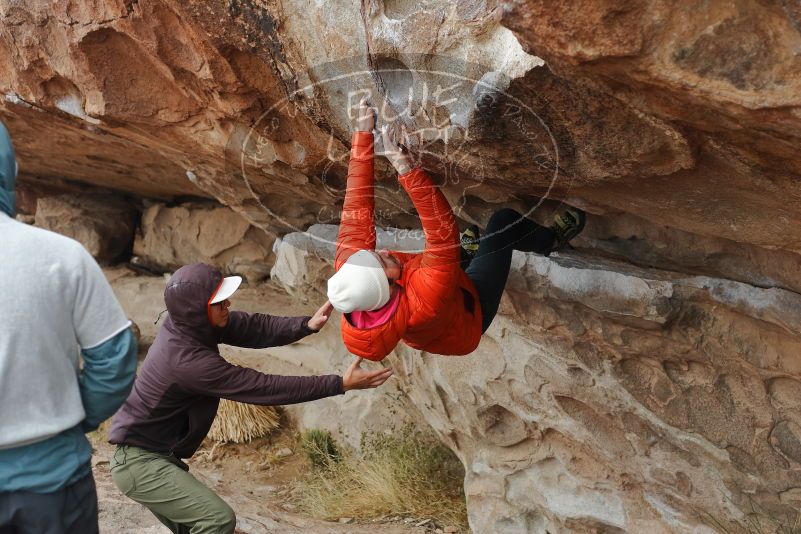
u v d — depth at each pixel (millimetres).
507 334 3979
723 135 1884
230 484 6152
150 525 4293
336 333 6328
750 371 3230
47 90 4086
